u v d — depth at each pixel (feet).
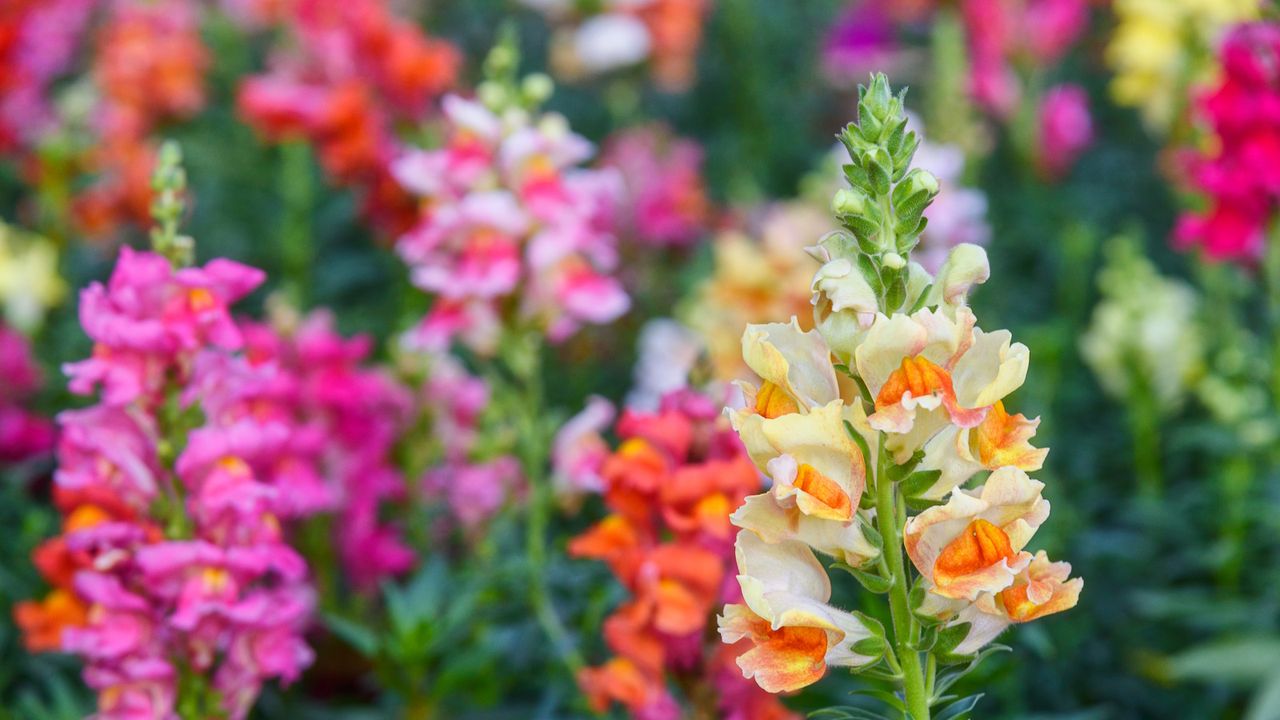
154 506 3.74
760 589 3.07
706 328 4.98
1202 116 4.68
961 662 3.15
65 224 5.98
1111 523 4.90
